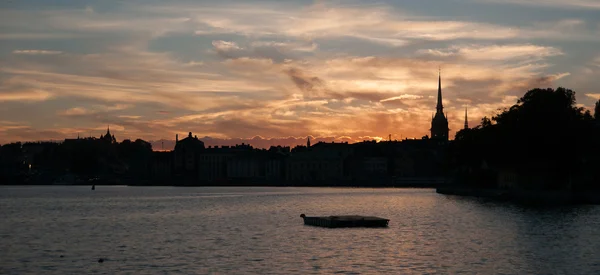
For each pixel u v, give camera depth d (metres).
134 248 118.31
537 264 99.88
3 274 95.81
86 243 125.81
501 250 112.19
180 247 118.94
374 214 187.88
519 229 140.50
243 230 145.00
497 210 192.12
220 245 120.88
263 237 131.62
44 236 137.62
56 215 195.50
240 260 104.69
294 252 111.75
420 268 97.50
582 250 111.69
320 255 108.50
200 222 167.12
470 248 114.56
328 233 136.38
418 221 161.00
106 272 96.50
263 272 95.44
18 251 115.88
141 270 97.69
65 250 116.75
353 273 94.31
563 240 123.12
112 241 128.38
